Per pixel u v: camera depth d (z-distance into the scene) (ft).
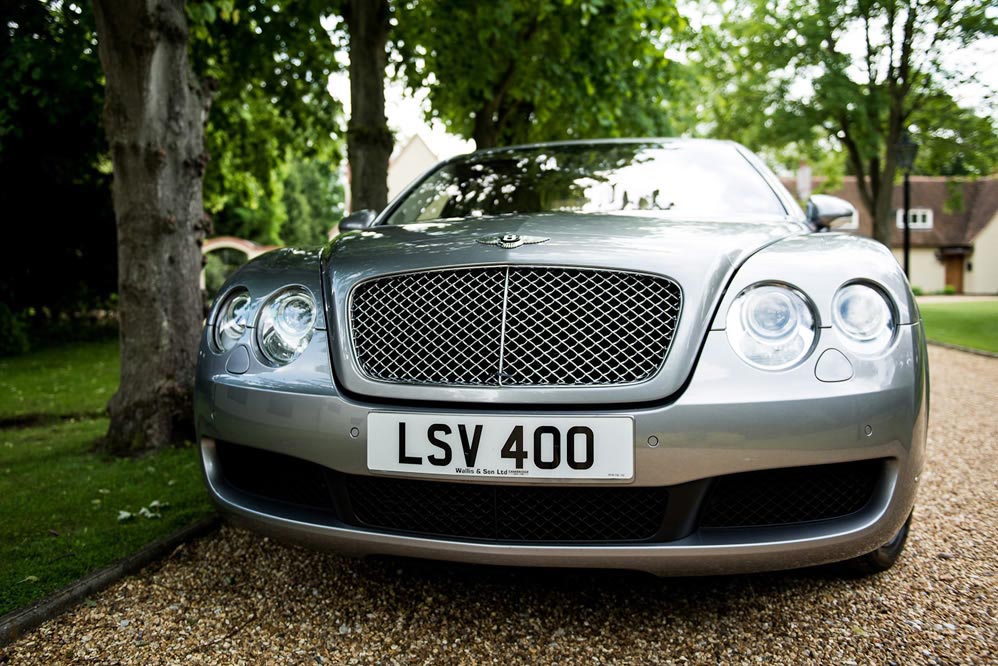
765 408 5.14
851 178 139.85
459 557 5.51
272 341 6.19
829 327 5.37
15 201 40.24
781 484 5.47
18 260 42.57
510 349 5.49
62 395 20.76
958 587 6.85
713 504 5.42
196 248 13.07
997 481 10.68
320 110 33.78
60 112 32.71
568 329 5.45
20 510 9.37
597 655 5.67
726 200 8.18
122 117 12.12
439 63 29.91
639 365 5.32
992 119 64.08
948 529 8.54
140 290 12.44
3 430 15.70
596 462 5.24
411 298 5.81
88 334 45.37
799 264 5.64
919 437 5.57
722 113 71.61
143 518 9.00
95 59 29.40
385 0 20.53
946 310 66.64
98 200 42.96
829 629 6.05
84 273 45.60
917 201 143.23
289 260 6.89
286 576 7.22
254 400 6.01
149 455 12.27
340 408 5.68
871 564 6.78
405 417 5.52
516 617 6.27
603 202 8.38
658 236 6.07
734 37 66.69
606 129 35.14
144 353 12.51
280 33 27.43
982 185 145.59
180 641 5.96
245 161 41.34
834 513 5.57
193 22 18.28
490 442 5.36
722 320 5.40
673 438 5.16
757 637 5.92
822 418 5.16
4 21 30.09
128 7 11.62
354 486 5.82
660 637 5.93
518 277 5.59
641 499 5.41
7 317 34.19
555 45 28.84
